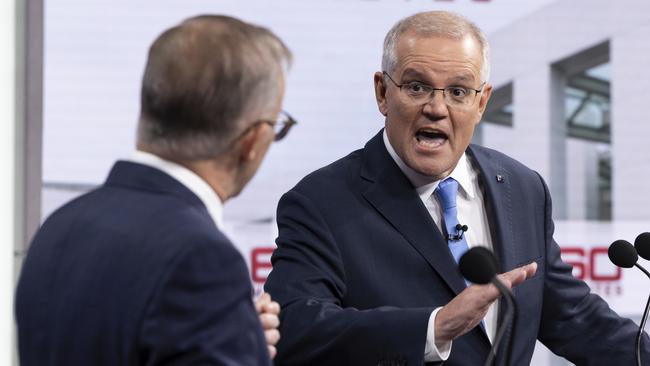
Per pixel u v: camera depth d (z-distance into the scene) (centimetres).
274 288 371
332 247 373
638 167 705
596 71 710
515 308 275
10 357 643
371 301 371
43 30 666
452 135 368
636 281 702
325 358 346
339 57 694
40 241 240
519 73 711
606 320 402
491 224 390
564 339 404
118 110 677
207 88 228
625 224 704
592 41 711
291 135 687
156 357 207
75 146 670
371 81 698
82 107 671
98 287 218
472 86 366
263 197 684
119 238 223
